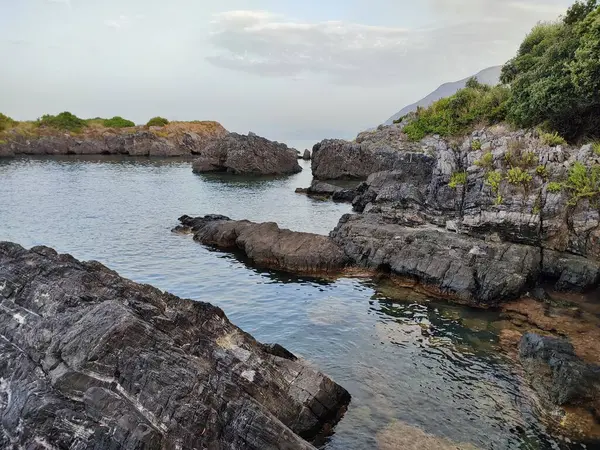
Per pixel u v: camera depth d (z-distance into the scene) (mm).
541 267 28094
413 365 19688
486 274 26359
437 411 16500
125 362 11516
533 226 28797
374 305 26234
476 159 35312
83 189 63219
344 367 19359
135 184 70438
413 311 25453
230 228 37625
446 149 38625
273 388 14570
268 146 90562
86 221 44344
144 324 12391
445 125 64000
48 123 124312
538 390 17562
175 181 75812
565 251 28031
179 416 10945
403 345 21500
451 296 27203
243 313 24688
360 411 16297
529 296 26562
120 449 10117
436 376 18828
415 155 57344
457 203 35219
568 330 22422
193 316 15180
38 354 12289
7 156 99375
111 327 11922
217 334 15312
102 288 14773
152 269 31266
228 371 13938
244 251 35781
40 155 108312
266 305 25875
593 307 25078
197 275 30453
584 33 36188
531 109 37781
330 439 14844
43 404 10625
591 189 27359
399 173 56656
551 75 37000
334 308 25688
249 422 11906
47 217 45031
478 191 32812
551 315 24141
